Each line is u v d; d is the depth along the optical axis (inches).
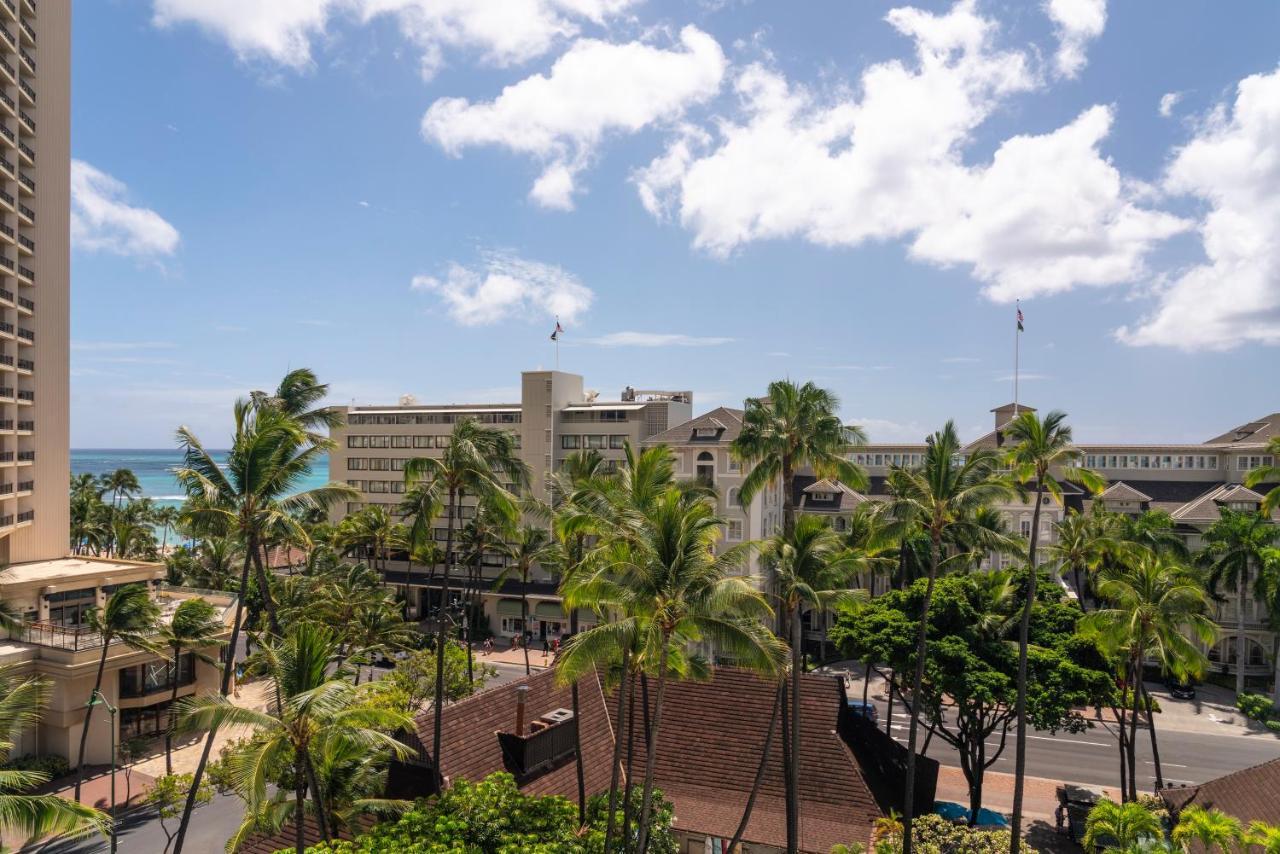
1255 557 2400.3
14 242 2210.9
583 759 1386.6
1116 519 2357.3
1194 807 1245.7
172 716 1907.0
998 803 1769.2
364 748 953.5
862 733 1481.3
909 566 2466.8
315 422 1545.3
